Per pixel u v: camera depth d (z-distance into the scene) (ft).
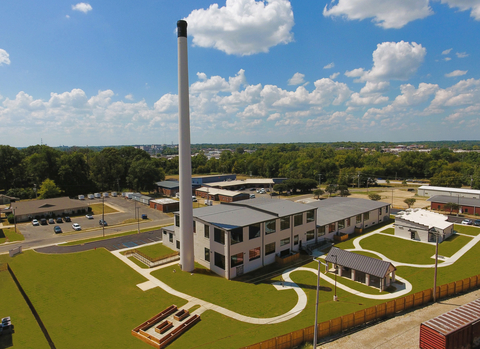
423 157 631.15
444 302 117.60
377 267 134.41
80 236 228.84
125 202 384.27
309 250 178.91
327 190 393.70
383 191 446.60
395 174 613.11
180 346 94.79
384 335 95.76
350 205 245.04
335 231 207.00
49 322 111.55
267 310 115.75
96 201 390.83
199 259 165.58
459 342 83.15
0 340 100.83
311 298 124.47
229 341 96.27
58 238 223.71
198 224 163.32
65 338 101.30
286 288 134.41
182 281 144.56
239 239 148.66
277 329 102.32
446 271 149.89
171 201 339.36
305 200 352.90
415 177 622.95
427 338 84.58
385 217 256.52
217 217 163.84
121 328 107.24
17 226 261.85
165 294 132.05
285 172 621.31
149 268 161.48
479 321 87.30
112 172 497.05
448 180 446.60
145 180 434.71
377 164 637.30
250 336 98.63
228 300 124.88
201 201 394.11
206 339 98.07
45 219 276.62
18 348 96.17
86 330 106.11
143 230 245.86
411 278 142.61
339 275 147.33
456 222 252.42
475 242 194.80
